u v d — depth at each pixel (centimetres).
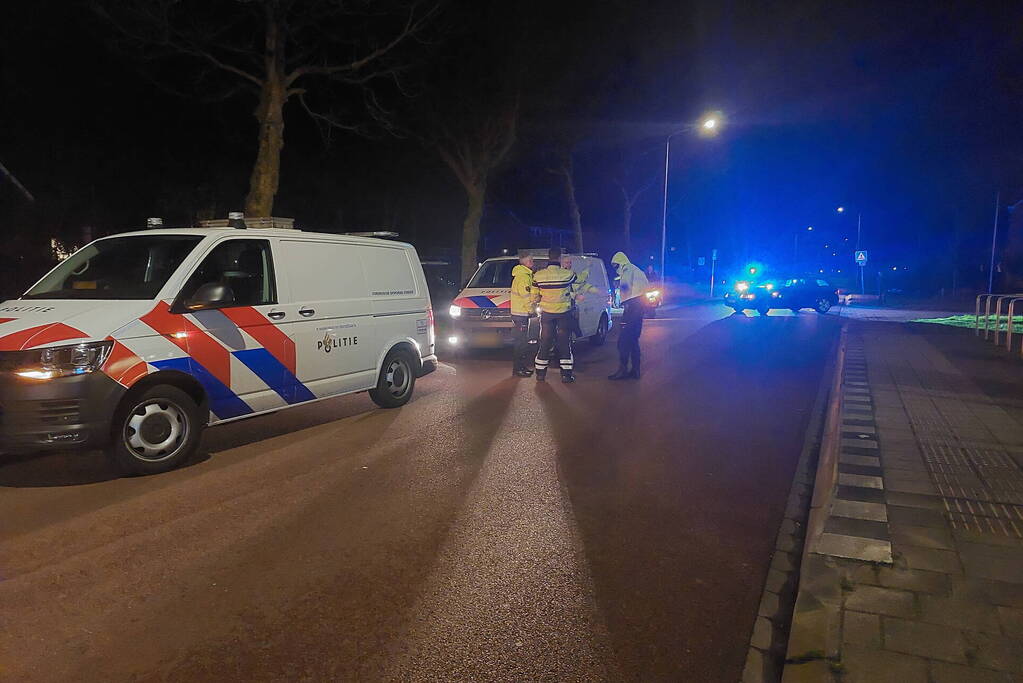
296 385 699
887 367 1145
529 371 1095
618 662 325
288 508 511
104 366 542
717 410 856
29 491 546
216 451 658
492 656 328
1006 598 358
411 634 346
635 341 1072
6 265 1784
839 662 303
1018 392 919
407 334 849
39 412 522
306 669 317
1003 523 460
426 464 620
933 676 293
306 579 402
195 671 316
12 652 331
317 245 740
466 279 2356
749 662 327
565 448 678
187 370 597
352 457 639
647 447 687
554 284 1012
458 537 462
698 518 503
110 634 346
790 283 2669
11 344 522
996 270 4228
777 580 411
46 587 392
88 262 655
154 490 548
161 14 1380
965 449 639
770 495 554
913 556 409
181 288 606
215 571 412
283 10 1445
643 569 420
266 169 1463
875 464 592
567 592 391
